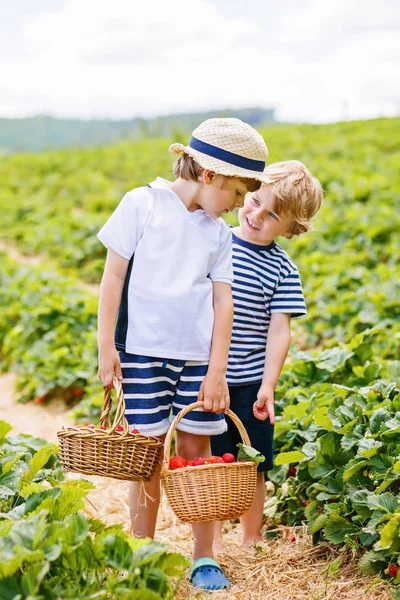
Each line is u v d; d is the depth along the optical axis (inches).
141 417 114.1
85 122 4426.7
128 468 108.3
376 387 146.6
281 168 134.6
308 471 137.7
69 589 89.0
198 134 114.0
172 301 113.4
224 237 120.1
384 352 243.4
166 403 117.2
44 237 545.6
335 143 928.3
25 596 85.0
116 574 94.2
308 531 127.0
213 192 114.3
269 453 136.7
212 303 118.5
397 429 126.0
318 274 362.6
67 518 98.6
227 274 119.5
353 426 134.4
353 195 533.6
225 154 111.6
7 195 762.2
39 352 272.8
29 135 4271.7
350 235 416.8
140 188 117.9
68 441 108.9
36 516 92.9
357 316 283.1
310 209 134.3
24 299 335.0
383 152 932.6
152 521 120.7
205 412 116.6
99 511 156.9
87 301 297.3
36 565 86.4
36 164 1022.4
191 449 119.4
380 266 340.2
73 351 268.7
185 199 116.6
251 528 137.9
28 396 261.1
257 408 131.3
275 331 135.7
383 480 124.5
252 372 134.7
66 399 253.1
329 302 318.7
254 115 3267.7
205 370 117.3
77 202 746.2
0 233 621.9
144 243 114.5
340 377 179.2
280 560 126.4
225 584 116.0
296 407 156.1
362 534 119.0
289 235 139.1
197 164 114.0
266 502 149.8
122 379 115.7
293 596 114.3
